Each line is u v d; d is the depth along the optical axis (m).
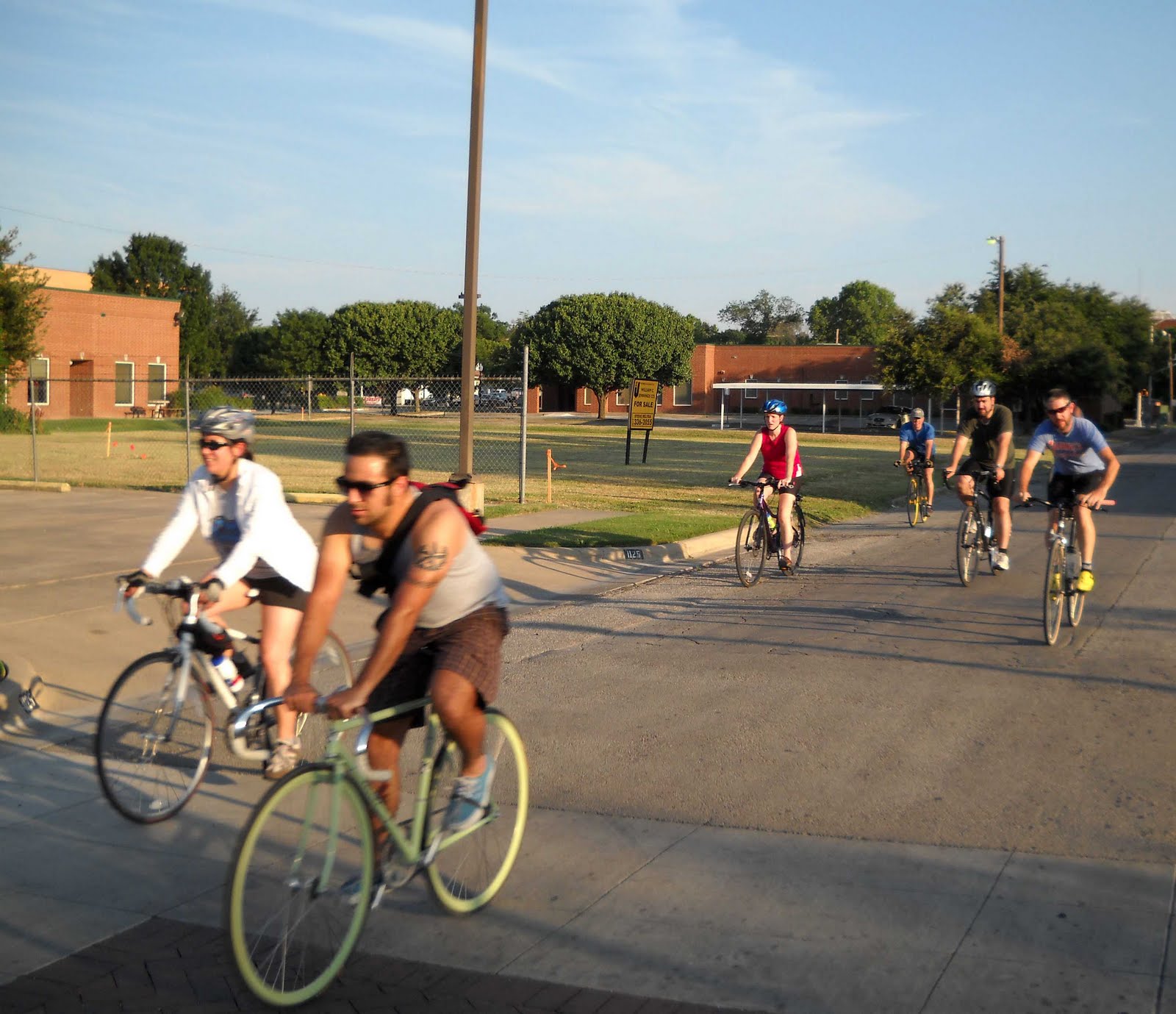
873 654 7.98
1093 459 8.57
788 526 11.24
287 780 3.35
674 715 6.47
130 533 13.84
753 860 4.45
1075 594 8.79
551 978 3.58
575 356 71.12
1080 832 4.66
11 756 5.86
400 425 47.66
